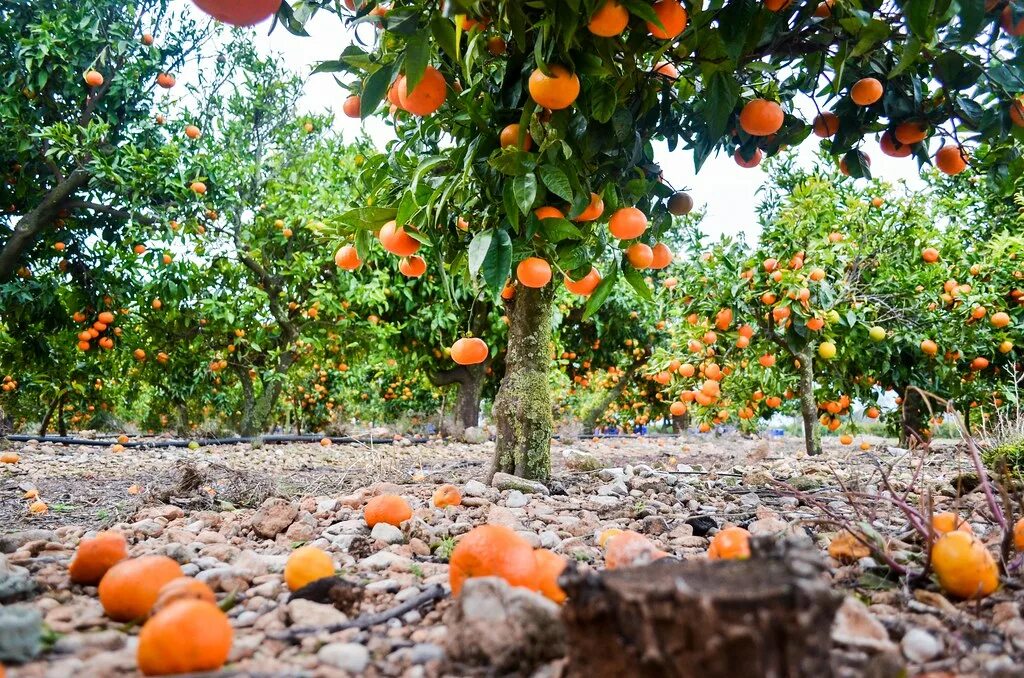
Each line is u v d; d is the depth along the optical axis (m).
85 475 5.89
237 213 8.83
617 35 2.38
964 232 7.98
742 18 2.33
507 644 1.40
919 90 2.90
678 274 6.98
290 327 9.09
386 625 1.71
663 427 15.92
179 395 9.98
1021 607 1.75
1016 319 6.71
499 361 11.53
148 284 8.40
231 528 3.14
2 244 8.45
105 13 7.91
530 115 2.41
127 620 1.70
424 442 10.20
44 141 7.91
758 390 6.96
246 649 1.50
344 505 3.58
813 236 6.04
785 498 3.84
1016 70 2.61
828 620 1.08
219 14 1.69
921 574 1.94
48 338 9.20
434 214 2.89
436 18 2.10
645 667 1.08
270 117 10.60
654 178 3.14
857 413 9.24
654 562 1.32
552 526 3.01
